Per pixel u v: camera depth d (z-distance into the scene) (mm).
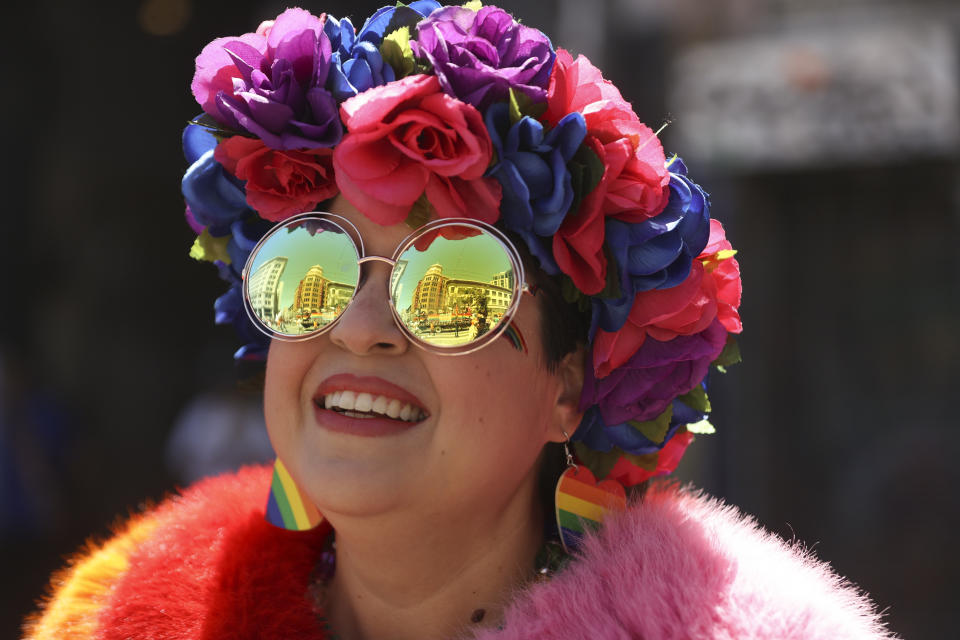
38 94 11211
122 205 12180
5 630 5820
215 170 1743
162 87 11984
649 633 1498
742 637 1463
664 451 1925
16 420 6992
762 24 12805
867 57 11422
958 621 8852
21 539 6914
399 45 1588
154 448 12086
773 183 10555
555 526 1859
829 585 1660
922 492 10094
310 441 1636
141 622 1812
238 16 11906
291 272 1638
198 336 12828
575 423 1771
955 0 12555
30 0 10828
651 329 1673
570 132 1540
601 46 7352
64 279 11953
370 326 1559
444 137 1505
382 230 1604
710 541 1655
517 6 7535
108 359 12188
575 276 1578
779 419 10531
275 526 1940
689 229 1662
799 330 10656
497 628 1624
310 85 1585
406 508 1593
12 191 11258
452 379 1574
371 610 1765
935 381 10422
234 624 1779
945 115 10148
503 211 1578
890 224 10539
